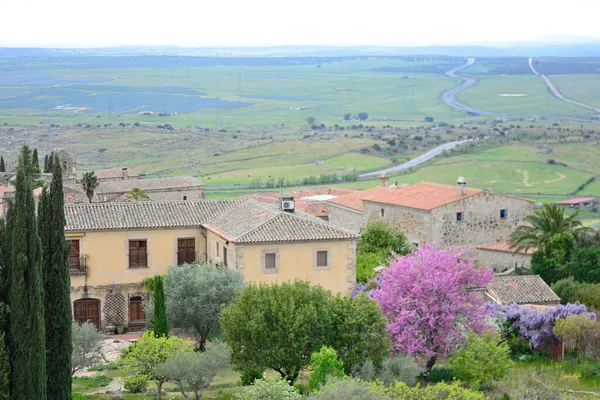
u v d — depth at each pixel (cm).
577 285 6800
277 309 4434
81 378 4672
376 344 4472
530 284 6294
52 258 3697
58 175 3747
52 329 3691
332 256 5738
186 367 4016
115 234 5928
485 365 4656
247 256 5569
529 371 5059
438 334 4894
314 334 4441
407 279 4975
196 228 6128
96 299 5912
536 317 5484
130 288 5962
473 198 8662
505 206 8831
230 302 5166
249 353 4388
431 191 9069
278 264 5634
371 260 6338
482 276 5138
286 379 4416
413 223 8694
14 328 3481
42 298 3541
